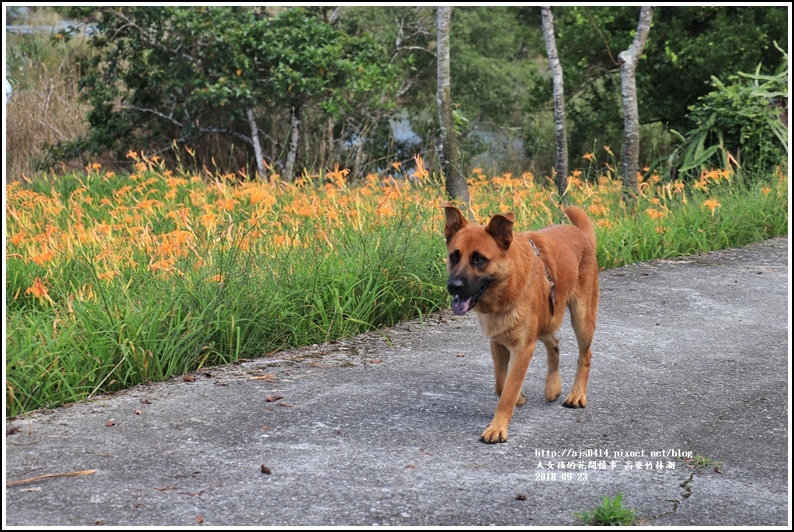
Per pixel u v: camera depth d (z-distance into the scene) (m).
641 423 4.68
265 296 6.17
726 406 4.94
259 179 10.29
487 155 19.23
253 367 5.58
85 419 4.58
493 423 4.41
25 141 16.31
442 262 7.21
